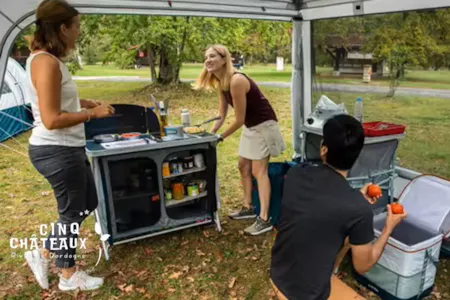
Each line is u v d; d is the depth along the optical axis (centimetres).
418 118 318
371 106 351
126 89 1316
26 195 400
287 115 839
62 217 216
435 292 222
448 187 245
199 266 259
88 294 231
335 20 354
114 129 289
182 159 290
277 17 372
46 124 182
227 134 284
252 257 269
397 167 338
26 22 243
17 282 244
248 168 315
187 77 1739
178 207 310
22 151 586
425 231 230
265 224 301
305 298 136
